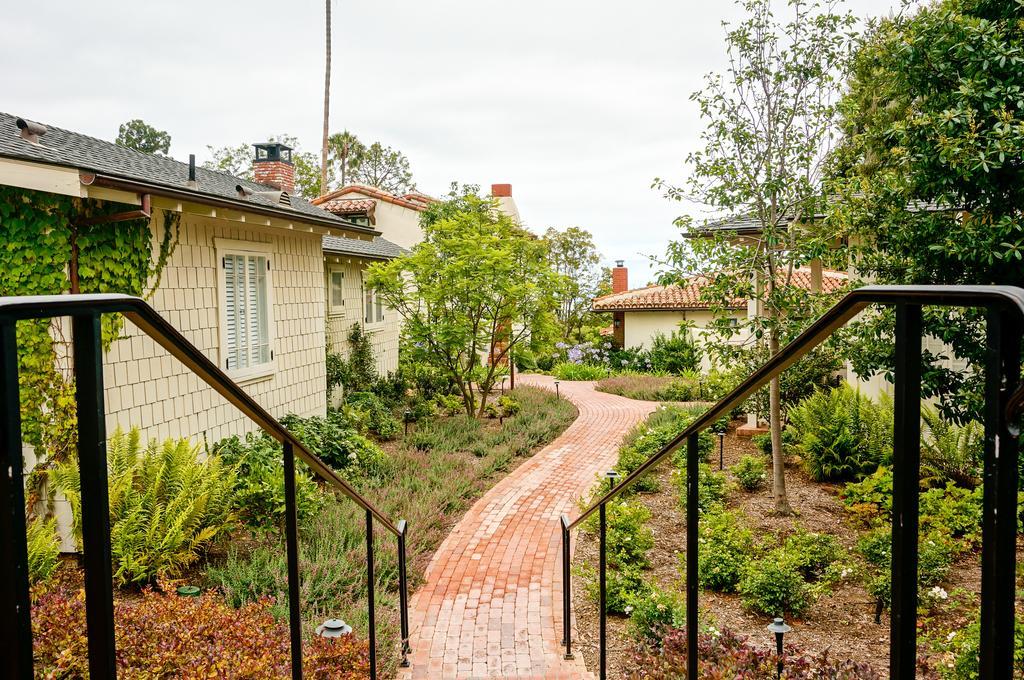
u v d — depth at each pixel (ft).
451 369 45.96
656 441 34.45
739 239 29.48
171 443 21.45
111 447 20.30
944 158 17.26
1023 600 15.37
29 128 21.57
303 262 36.68
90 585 3.31
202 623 13.23
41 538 16.70
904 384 3.26
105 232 21.91
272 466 24.97
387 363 58.59
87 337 3.19
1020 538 16.17
